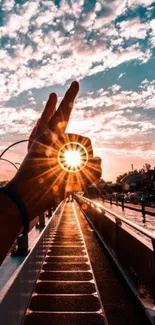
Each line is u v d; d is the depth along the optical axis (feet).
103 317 9.26
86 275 14.06
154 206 78.59
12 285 6.63
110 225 19.10
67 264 16.24
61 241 24.17
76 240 24.67
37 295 11.25
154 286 8.57
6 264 11.16
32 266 11.49
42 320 8.97
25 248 12.62
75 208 76.79
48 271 14.83
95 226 29.58
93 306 10.18
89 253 19.21
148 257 9.29
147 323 8.66
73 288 12.12
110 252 17.42
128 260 12.76
